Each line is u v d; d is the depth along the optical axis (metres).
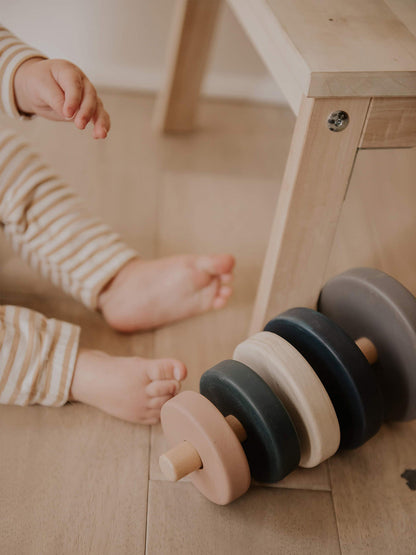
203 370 0.90
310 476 0.78
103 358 0.82
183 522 0.72
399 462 0.81
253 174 1.29
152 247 1.09
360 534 0.73
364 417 0.73
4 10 1.29
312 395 0.69
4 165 0.87
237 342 0.95
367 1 0.77
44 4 1.29
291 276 0.82
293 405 0.71
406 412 0.81
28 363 0.78
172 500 0.74
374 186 1.27
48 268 0.92
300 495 0.76
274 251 0.81
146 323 0.93
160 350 0.92
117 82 1.43
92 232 0.91
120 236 1.04
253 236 1.14
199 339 0.95
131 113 1.40
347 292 0.83
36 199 0.89
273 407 0.68
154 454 0.79
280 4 0.74
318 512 0.74
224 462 0.66
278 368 0.71
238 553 0.70
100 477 0.75
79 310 0.97
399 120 0.70
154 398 0.79
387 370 0.81
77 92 0.73
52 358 0.80
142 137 1.34
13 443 0.78
